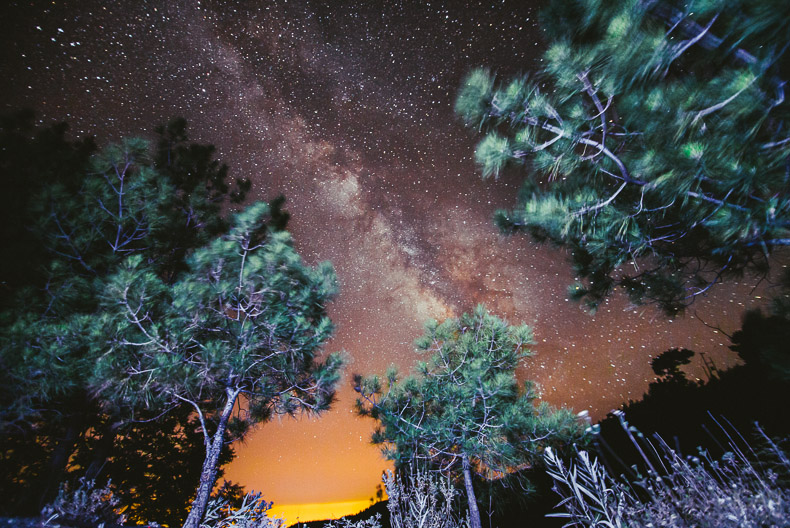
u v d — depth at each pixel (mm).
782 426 6332
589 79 2953
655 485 2049
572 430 5750
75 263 5656
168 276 7035
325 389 5781
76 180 6102
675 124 2678
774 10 2025
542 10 3098
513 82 3234
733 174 2615
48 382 4430
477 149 3482
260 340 5543
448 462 7578
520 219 4590
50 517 3789
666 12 2486
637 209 3641
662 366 14180
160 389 5035
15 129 6125
